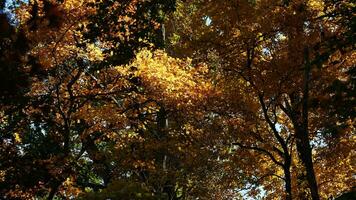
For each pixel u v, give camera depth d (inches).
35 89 557.0
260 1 551.8
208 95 593.6
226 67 585.9
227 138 595.5
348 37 425.7
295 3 530.9
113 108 645.3
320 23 560.7
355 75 438.6
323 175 679.1
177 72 627.2
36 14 273.7
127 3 383.2
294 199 645.9
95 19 380.8
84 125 664.4
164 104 629.3
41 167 370.6
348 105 438.6
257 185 669.9
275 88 557.6
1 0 255.0
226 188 655.1
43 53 534.6
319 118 573.6
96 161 730.2
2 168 344.8
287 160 576.1
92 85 658.8
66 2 503.5
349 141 618.8
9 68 251.1
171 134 629.0
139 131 686.5
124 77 633.6
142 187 442.9
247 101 591.5
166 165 692.1
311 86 569.0
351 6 454.9
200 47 569.0
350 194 377.1
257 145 621.0
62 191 573.0
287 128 664.4
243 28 538.9
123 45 386.9
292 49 540.7
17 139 481.4
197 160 609.0
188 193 665.0
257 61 585.6
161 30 757.9
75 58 596.1
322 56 441.4
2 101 271.7
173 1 390.3
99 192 432.8
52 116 583.2
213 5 545.0
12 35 254.4
